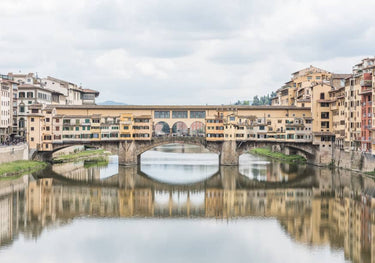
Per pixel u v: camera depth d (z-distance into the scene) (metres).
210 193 108.94
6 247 69.19
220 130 156.12
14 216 85.12
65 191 108.56
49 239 73.00
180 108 162.88
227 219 85.50
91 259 65.25
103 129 153.75
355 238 73.62
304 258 65.56
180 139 157.88
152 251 68.50
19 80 183.38
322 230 77.81
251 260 65.12
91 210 91.12
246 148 156.50
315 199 100.00
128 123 155.62
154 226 80.81
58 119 149.88
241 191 110.88
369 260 64.44
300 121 156.50
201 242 72.56
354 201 97.31
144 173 139.25
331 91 155.25
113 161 176.50
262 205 95.69
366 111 125.44
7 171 123.25
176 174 137.38
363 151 127.12
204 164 164.88
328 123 156.25
